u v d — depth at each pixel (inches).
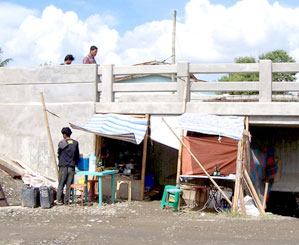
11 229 310.0
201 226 328.5
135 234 299.1
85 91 485.1
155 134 454.9
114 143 514.6
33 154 497.0
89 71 484.1
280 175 507.8
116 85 479.8
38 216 358.3
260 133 512.7
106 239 283.7
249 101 454.6
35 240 279.1
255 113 427.2
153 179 533.6
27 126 502.0
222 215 382.0
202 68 449.7
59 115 490.3
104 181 466.9
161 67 461.4
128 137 402.0
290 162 508.1
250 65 438.3
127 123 446.6
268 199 527.8
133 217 365.4
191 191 429.1
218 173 413.4
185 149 431.8
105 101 480.7
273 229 318.7
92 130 414.0
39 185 408.5
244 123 430.9
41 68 502.0
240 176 393.7
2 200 395.2
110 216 366.6
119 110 470.6
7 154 507.2
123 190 463.8
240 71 441.1
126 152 518.6
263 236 295.9
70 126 442.0
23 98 509.0
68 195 409.4
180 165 435.5
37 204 395.9
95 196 454.6
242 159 399.2
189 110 445.4
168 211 398.6
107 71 480.4
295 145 508.4
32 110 501.4
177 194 399.9
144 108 461.1
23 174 464.4
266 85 433.7
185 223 341.1
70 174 408.2
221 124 395.2
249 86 439.2
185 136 439.2
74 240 280.4
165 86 463.2
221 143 420.8
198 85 451.8
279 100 447.8
